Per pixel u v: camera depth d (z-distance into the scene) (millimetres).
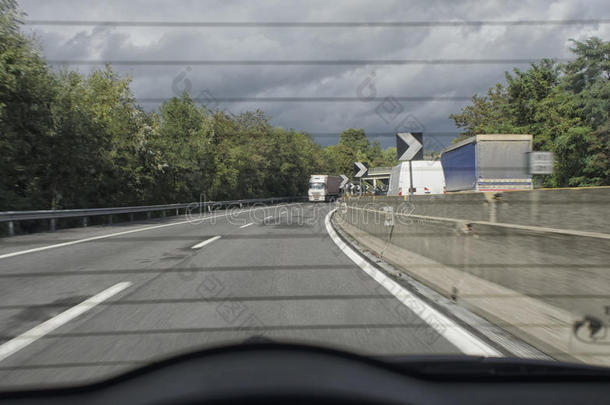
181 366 970
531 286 3469
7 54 16750
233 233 12992
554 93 25578
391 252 7863
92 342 3361
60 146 20656
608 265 2682
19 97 17844
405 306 4453
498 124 29469
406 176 19516
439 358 1422
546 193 3559
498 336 3467
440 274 5324
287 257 8008
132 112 27984
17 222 16641
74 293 5121
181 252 8703
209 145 32125
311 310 4289
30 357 3037
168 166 29609
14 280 5902
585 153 20031
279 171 39312
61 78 23484
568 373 1236
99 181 24875
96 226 17734
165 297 4887
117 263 7328
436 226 5625
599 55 23594
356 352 1080
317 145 61375
